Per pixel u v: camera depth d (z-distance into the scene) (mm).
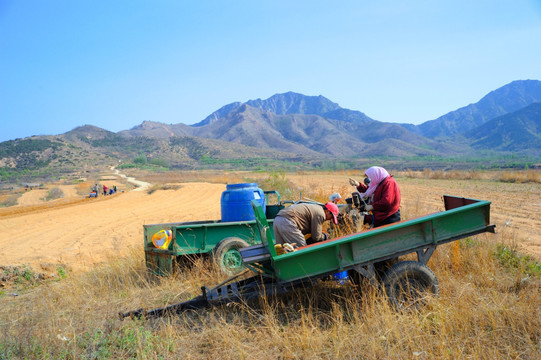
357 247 5324
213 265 7473
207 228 7785
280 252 5590
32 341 4961
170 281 7359
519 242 8695
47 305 6500
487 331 4715
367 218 6906
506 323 4840
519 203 15875
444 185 25484
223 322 5453
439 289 5645
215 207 20891
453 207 6781
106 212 21438
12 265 9211
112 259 8945
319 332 4930
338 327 4957
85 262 9938
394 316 5031
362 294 5578
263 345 4816
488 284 6008
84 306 6453
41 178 143375
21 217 21281
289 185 21781
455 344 4434
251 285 5816
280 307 5895
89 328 5289
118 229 14938
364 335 4773
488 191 20906
